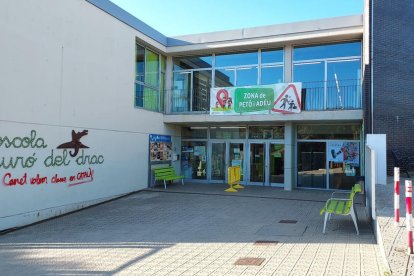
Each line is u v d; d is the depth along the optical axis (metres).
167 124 17.27
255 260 6.06
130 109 14.37
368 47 13.39
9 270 5.91
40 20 10.20
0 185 8.95
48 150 10.41
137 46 15.66
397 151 13.22
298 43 15.98
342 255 6.22
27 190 9.70
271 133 16.94
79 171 11.59
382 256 5.82
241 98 15.75
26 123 9.71
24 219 9.56
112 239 7.83
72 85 11.34
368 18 13.45
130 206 11.84
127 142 14.12
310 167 16.19
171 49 17.38
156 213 10.64
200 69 17.72
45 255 6.75
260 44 16.20
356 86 15.15
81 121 11.70
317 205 11.66
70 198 11.18
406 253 5.27
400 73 13.55
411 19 13.91
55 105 10.69
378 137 11.50
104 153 12.79
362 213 10.25
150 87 16.52
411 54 13.79
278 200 12.66
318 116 14.55
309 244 7.02
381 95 13.27
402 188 10.49
